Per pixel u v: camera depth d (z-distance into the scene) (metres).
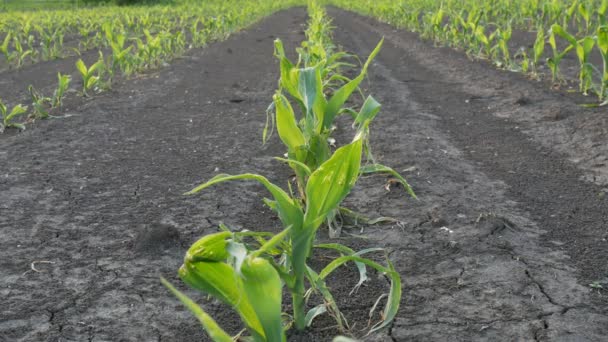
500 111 5.41
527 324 2.08
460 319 2.12
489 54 8.32
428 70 7.99
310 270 1.95
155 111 5.66
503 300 2.24
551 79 6.60
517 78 6.75
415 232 2.87
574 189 3.44
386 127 4.90
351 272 2.49
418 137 4.57
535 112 5.19
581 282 2.38
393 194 3.38
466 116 5.30
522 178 3.64
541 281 2.38
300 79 2.40
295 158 2.63
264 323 1.55
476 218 3.02
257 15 20.77
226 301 1.62
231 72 8.21
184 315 2.19
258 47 11.38
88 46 11.99
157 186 3.57
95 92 6.64
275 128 4.99
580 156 4.01
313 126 2.64
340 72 7.62
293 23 18.70
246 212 3.18
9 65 8.69
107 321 2.14
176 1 32.16
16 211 3.16
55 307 2.23
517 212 3.11
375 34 13.91
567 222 2.97
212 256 1.55
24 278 2.45
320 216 1.84
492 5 12.88
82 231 2.92
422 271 2.49
